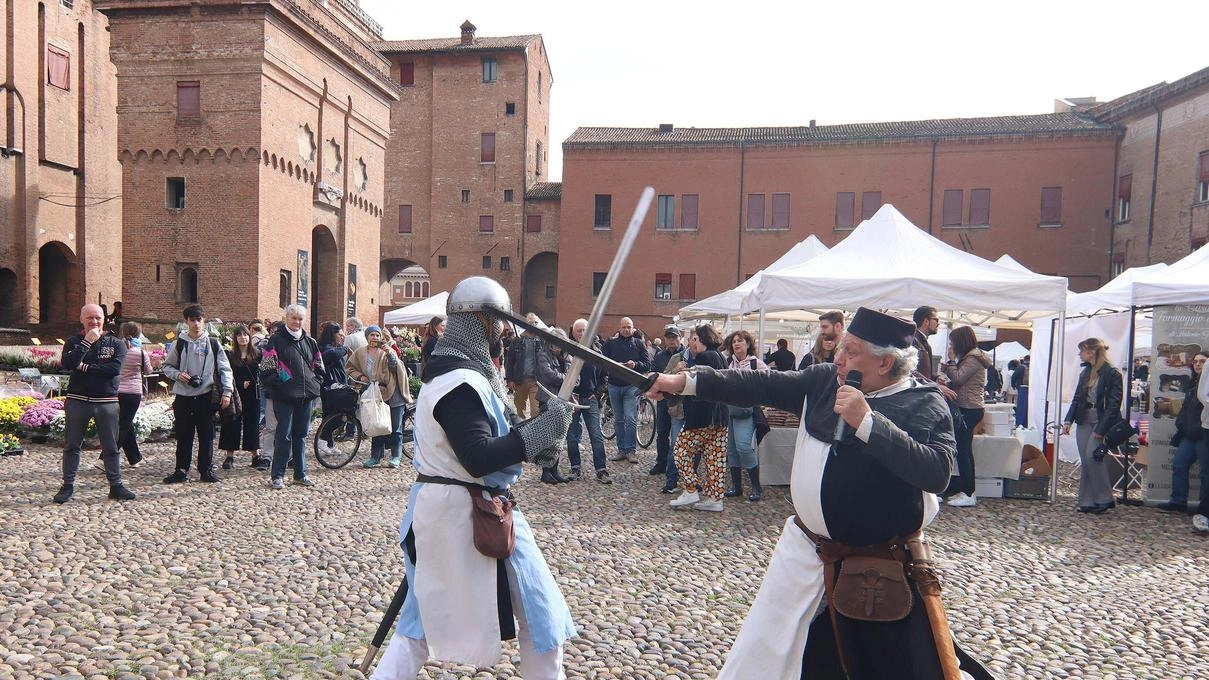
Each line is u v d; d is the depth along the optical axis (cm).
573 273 4234
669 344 1049
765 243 4056
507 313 276
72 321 3312
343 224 3062
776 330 2245
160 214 2561
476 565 274
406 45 4719
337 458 1057
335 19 3092
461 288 285
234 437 982
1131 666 443
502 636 283
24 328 3006
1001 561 664
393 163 4734
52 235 3198
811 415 260
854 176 3956
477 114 4656
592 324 264
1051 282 939
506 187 4631
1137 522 845
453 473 279
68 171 3288
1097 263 3688
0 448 1056
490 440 264
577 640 449
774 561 264
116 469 798
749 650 257
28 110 3080
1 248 2992
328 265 3056
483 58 4653
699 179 4119
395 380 1059
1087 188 3691
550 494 902
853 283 977
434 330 1094
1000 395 1969
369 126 3262
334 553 620
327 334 1320
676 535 711
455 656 271
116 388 796
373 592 527
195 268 2555
